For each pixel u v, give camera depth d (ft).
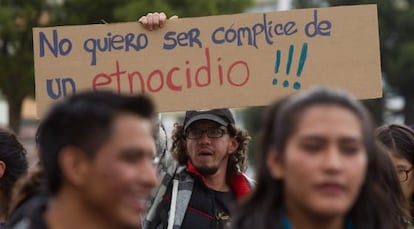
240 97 24.79
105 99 13.78
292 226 14.55
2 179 23.48
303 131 14.03
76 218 13.88
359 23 24.56
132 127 13.71
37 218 14.17
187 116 27.58
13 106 82.17
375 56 24.52
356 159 14.07
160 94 24.88
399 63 155.53
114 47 24.98
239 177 27.91
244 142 28.04
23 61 80.84
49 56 25.00
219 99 24.80
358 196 15.23
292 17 24.76
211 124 27.25
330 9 24.63
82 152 13.66
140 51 24.95
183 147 27.76
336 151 13.97
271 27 24.80
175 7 77.97
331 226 14.48
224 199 27.40
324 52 24.63
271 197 14.82
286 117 14.30
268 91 24.75
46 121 13.98
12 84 81.71
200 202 26.91
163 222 26.58
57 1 81.82
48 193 14.37
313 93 14.34
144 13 76.33
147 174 13.74
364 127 14.38
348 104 14.29
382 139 24.14
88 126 13.62
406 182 23.93
